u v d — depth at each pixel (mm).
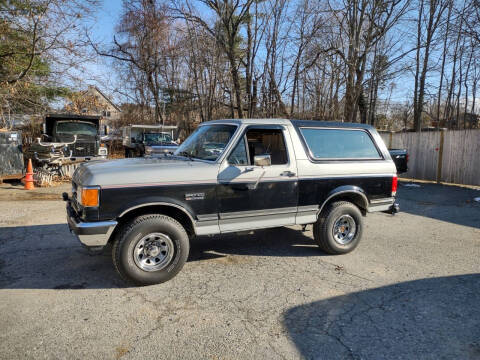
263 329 3145
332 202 5176
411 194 11227
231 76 20953
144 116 28562
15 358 2680
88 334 3020
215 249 5418
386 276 4398
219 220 4336
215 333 3068
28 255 4977
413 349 2859
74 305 3543
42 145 11844
